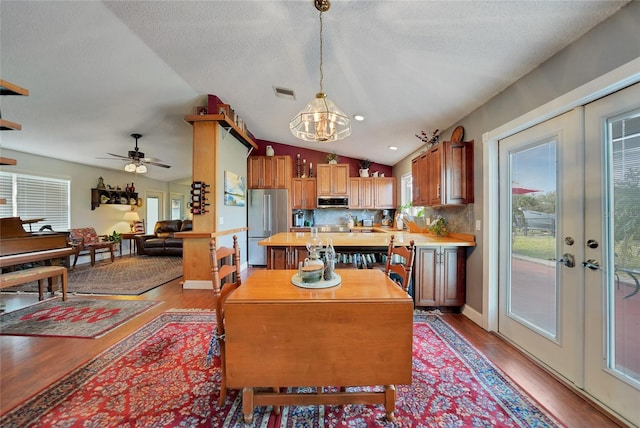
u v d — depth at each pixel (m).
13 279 2.90
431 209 4.15
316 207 6.12
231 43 2.49
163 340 2.37
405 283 1.79
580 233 1.72
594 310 1.64
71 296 3.62
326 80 2.94
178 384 1.76
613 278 1.54
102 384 1.75
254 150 6.31
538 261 2.08
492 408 1.55
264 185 5.89
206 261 3.95
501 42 1.83
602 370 1.58
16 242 3.10
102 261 6.25
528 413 1.51
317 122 2.55
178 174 8.62
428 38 1.94
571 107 1.76
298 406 1.59
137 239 7.01
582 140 1.71
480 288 2.71
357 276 1.90
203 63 2.88
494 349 2.23
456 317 2.91
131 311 3.06
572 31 1.63
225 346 1.47
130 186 7.66
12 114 3.74
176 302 3.38
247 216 5.80
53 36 2.42
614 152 1.54
